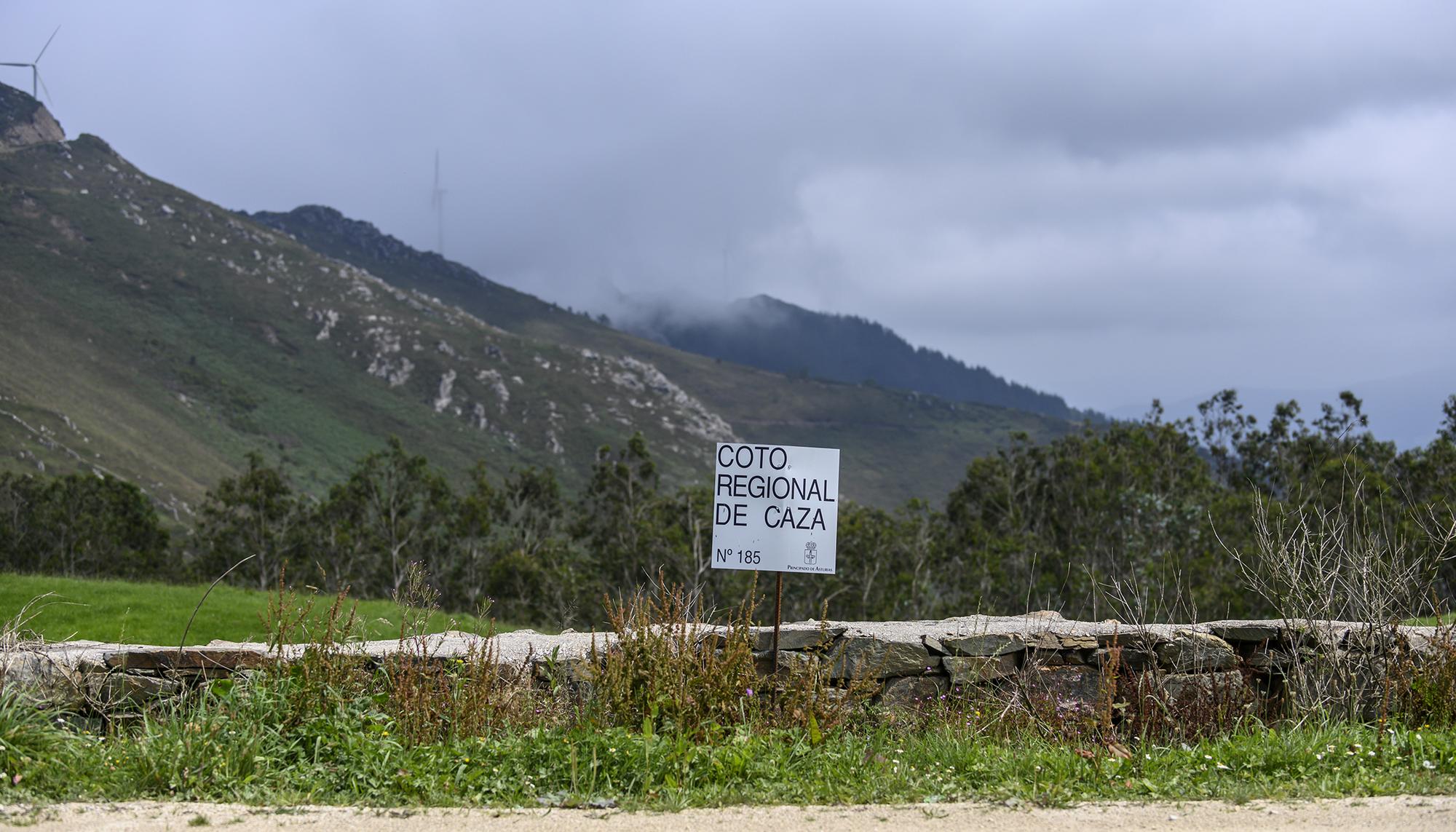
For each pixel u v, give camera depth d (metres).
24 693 6.55
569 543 50.00
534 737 6.62
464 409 183.75
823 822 5.42
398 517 52.59
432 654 7.99
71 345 151.12
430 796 5.87
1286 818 5.36
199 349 170.75
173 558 57.91
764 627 8.61
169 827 5.18
